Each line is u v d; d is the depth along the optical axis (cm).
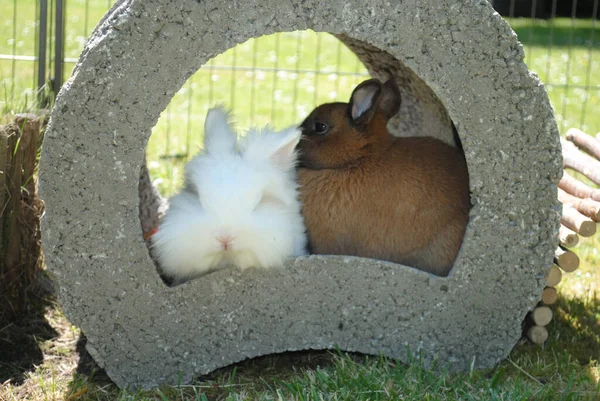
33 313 177
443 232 165
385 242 165
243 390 160
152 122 154
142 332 159
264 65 363
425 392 157
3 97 199
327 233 165
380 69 187
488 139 157
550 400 156
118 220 155
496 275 161
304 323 162
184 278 161
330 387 157
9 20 392
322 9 153
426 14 154
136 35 151
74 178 154
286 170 161
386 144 169
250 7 152
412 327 163
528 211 159
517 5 505
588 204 170
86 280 157
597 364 166
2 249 172
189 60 153
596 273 191
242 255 157
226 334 161
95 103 152
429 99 182
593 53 414
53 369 165
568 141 194
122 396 158
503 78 156
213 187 154
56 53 199
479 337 164
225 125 163
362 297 162
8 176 170
